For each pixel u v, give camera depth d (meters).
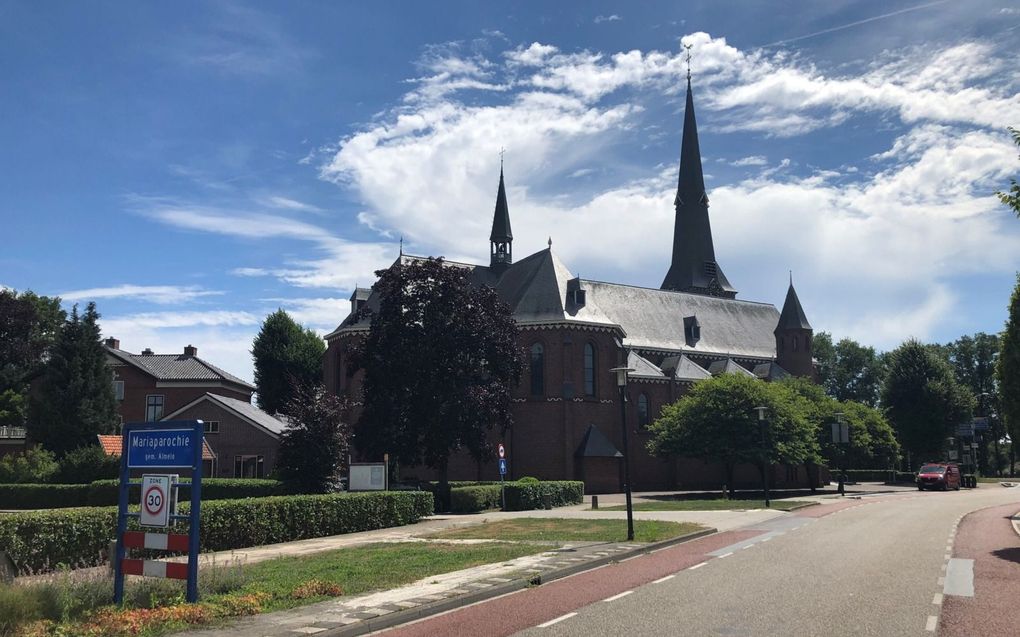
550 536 24.05
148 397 74.44
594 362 63.75
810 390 72.50
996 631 10.66
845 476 88.12
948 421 90.50
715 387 57.97
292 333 92.44
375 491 33.03
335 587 14.20
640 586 14.86
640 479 67.94
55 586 12.77
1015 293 27.80
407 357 40.84
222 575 14.71
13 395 76.75
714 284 90.62
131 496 32.94
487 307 44.41
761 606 12.52
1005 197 20.11
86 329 60.78
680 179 92.50
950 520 29.70
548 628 11.17
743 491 64.12
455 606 13.28
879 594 13.57
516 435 61.06
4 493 44.41
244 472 57.75
